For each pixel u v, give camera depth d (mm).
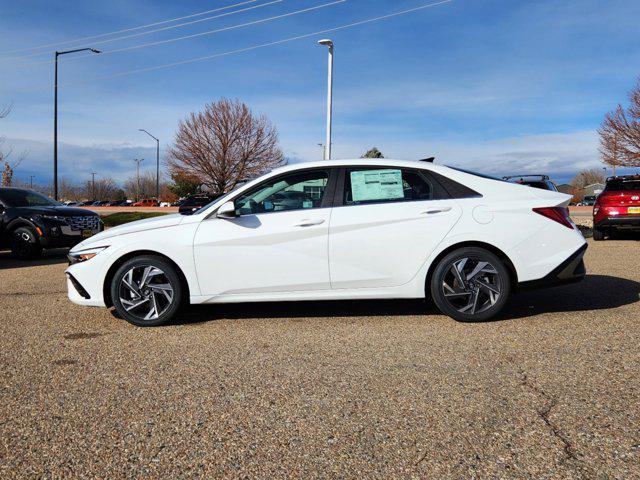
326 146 21406
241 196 4742
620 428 2486
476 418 2639
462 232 4516
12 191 10969
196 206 24547
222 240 4590
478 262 4516
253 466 2232
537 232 4535
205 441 2455
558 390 2963
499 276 4488
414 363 3498
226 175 37469
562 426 2525
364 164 4750
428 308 5160
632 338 3930
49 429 2594
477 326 4426
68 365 3564
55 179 23016
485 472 2148
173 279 4609
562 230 4582
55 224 10234
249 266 4605
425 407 2781
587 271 7297
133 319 4625
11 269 8898
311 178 4742
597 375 3178
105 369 3473
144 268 4629
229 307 5398
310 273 4594
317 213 4617
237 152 37594
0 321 4879
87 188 93938
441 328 4391
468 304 4535
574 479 2082
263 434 2516
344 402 2871
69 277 4816
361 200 4660
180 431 2559
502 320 4617
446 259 4516
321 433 2516
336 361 3574
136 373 3389
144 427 2604
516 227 4520
